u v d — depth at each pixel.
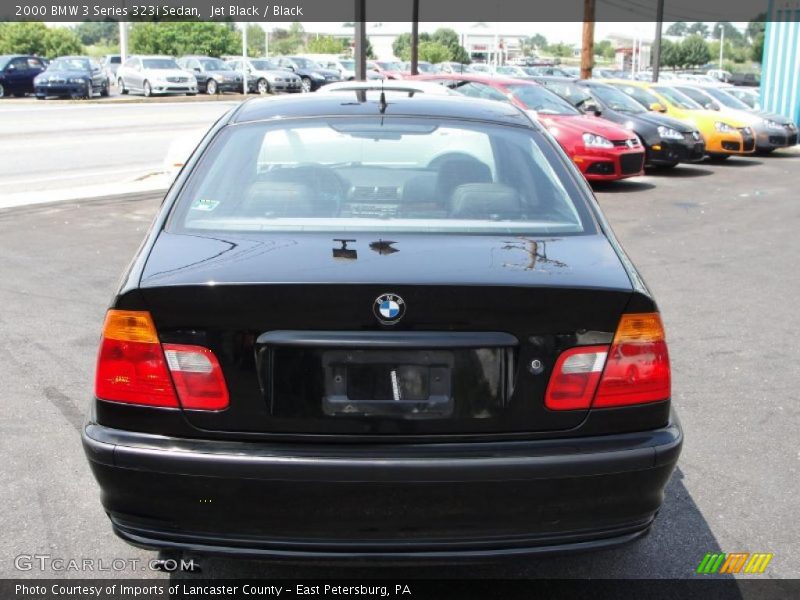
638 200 12.47
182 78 36.06
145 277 2.57
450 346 2.45
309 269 2.54
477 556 2.49
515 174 3.31
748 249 8.98
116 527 2.60
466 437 2.49
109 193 11.06
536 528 2.49
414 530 2.46
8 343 5.43
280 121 3.58
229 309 2.46
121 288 2.58
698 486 3.79
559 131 13.38
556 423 2.52
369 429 2.48
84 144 17.06
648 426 2.59
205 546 2.51
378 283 2.43
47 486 3.67
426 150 3.42
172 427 2.50
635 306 2.56
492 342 2.47
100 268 7.29
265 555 2.49
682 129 15.61
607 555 3.23
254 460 2.42
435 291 2.44
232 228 2.92
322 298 2.44
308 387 2.47
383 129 3.53
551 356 2.50
